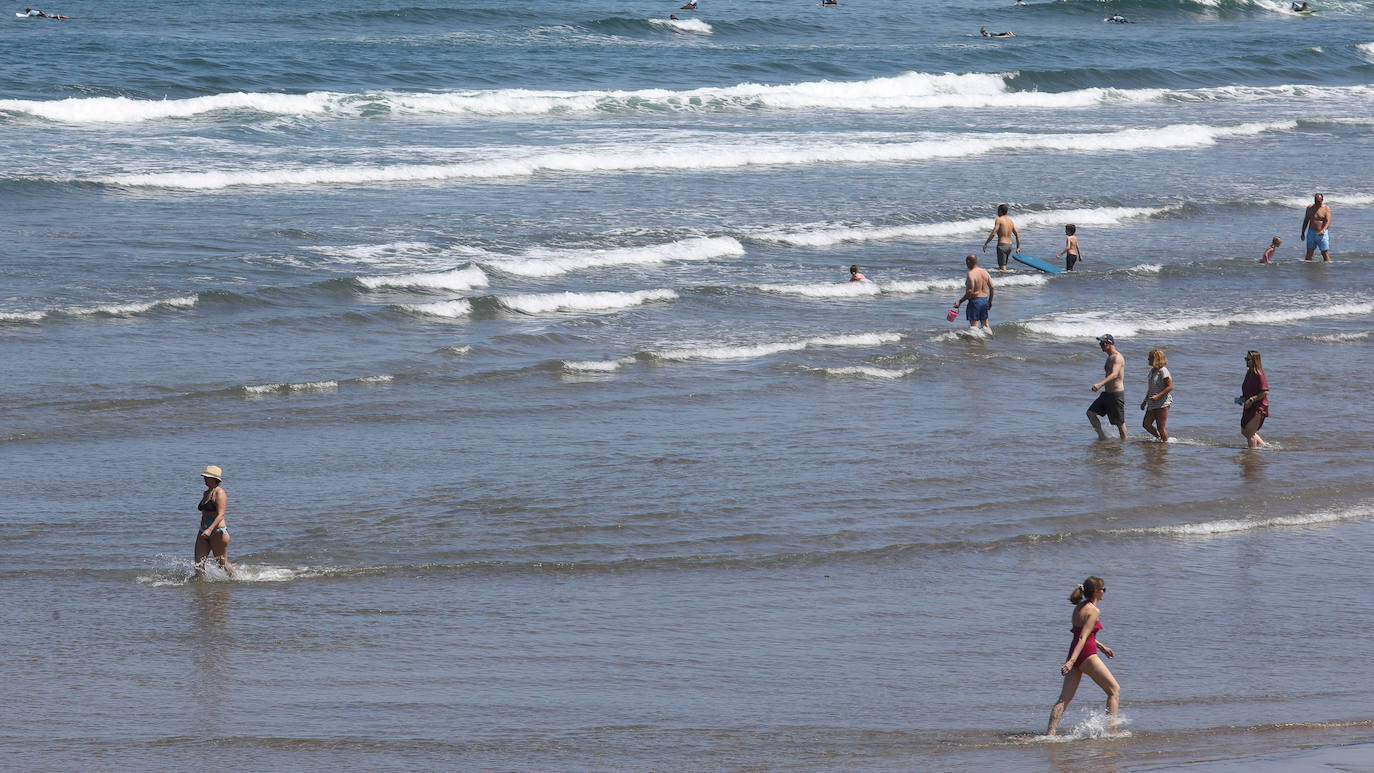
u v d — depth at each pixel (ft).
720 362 266.77
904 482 199.41
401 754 112.78
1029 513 187.52
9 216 358.23
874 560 168.35
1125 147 552.00
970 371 266.16
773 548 171.83
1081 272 350.02
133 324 272.31
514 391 243.60
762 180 458.50
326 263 329.31
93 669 132.77
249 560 165.17
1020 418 236.02
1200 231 407.44
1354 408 244.63
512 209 398.42
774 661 136.56
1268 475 206.80
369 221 375.86
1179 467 209.97
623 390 246.06
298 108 567.18
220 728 118.32
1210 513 188.96
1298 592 158.71
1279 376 265.34
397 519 179.83
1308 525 184.96
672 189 437.17
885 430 226.17
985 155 523.70
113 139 483.51
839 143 529.45
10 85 583.99
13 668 132.57
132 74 634.43
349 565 164.14
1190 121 624.59
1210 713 123.85
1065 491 197.47
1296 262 367.66
